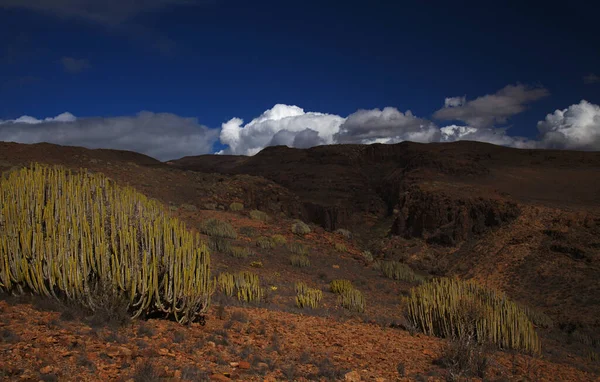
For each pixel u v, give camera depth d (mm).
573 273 42219
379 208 115250
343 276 31859
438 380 8039
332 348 9383
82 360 5473
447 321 12938
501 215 62250
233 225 41094
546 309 35250
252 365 6879
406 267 37406
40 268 7879
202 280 9328
